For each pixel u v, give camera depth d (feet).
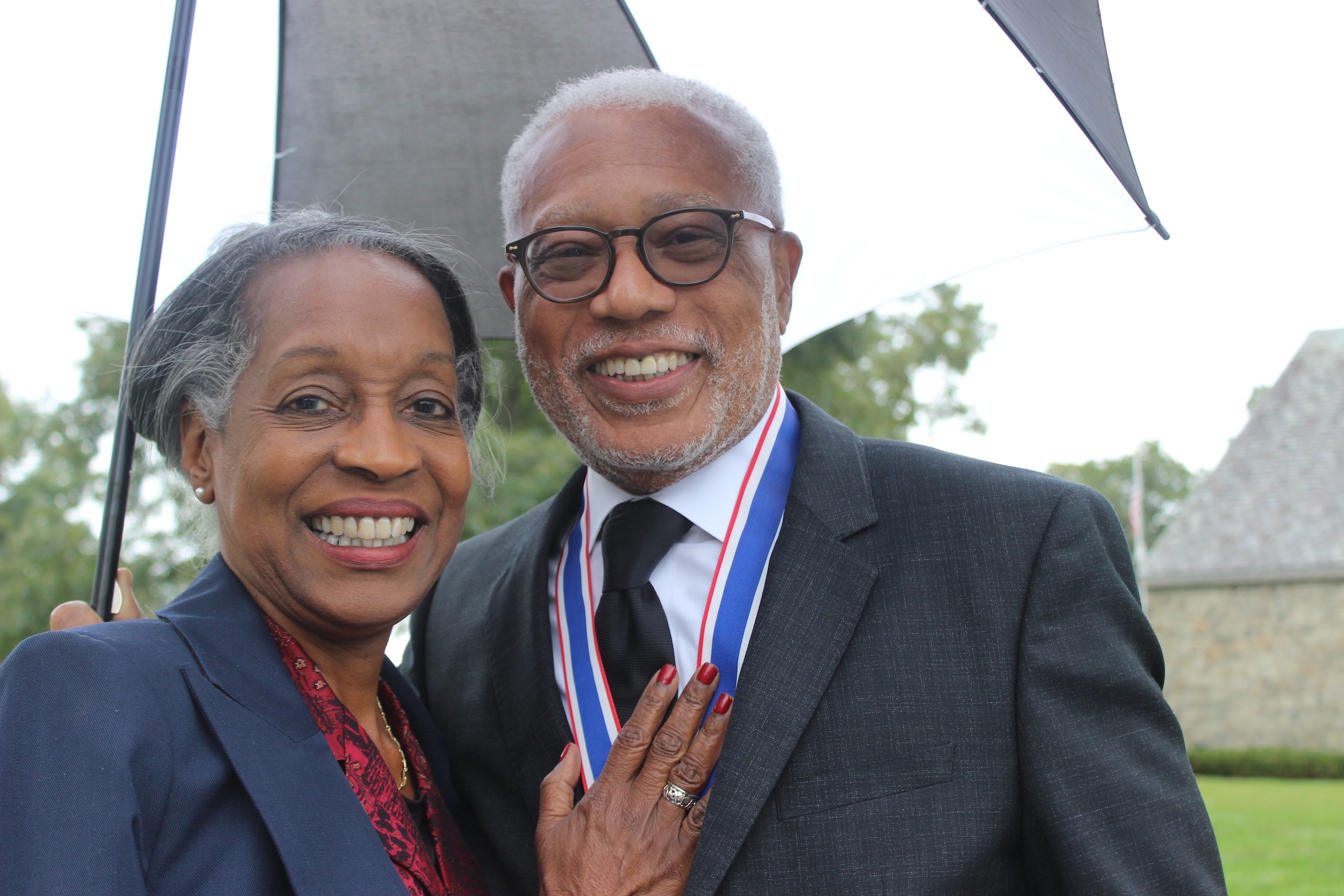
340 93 8.48
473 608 7.52
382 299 5.28
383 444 5.13
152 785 4.36
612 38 8.25
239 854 4.45
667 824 5.37
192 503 5.75
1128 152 6.97
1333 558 76.18
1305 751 71.92
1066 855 5.32
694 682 5.52
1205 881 5.29
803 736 5.66
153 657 4.69
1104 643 5.67
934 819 5.45
